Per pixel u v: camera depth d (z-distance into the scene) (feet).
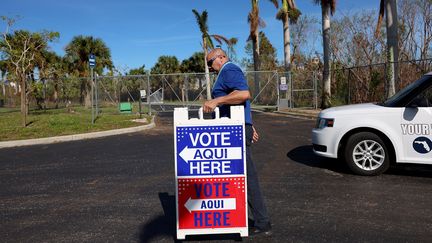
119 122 52.95
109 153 31.58
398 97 21.65
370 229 14.19
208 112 12.50
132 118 59.72
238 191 12.36
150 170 24.80
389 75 50.14
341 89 68.64
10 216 16.87
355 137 21.70
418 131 20.43
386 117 21.07
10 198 19.61
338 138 22.11
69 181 22.67
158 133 43.65
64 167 26.71
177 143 12.23
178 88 89.71
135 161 27.89
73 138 40.88
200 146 12.24
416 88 20.99
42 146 37.01
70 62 112.88
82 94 92.17
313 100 75.20
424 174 21.67
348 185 19.90
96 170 25.36
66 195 19.79
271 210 16.43
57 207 17.88
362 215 15.61
